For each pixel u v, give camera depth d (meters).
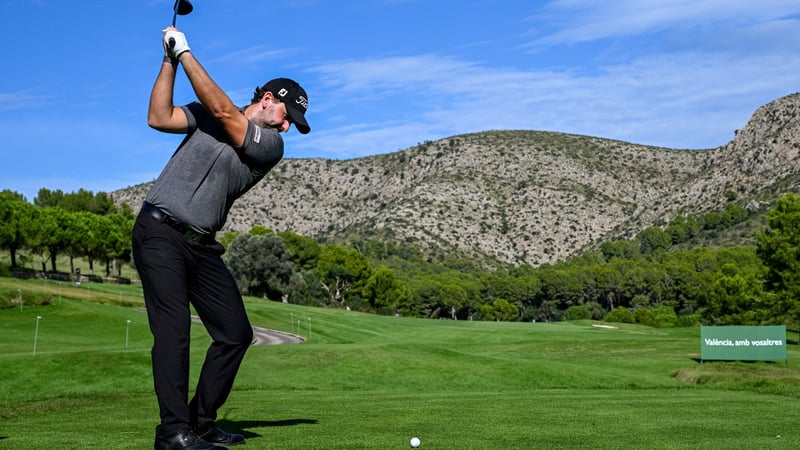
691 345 52.28
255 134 5.05
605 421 9.67
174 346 4.93
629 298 162.25
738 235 189.38
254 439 6.46
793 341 63.62
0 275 98.62
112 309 73.31
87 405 13.29
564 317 154.38
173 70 4.85
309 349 36.22
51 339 56.31
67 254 124.62
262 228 143.00
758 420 10.05
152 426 8.37
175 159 5.02
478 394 18.62
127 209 157.38
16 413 11.29
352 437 6.92
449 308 161.88
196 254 5.07
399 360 33.69
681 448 6.88
